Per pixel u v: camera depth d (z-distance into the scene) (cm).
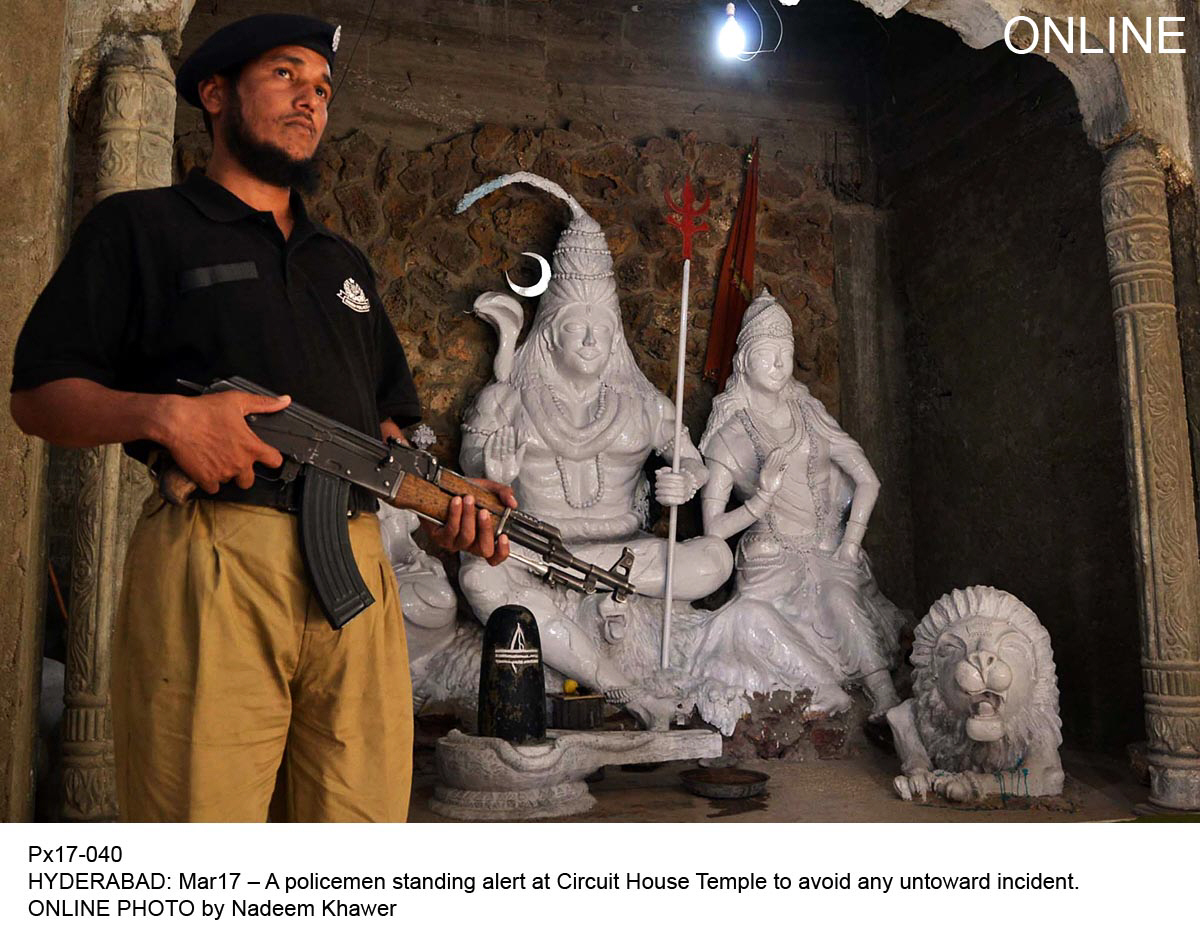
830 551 495
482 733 352
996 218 528
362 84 535
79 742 275
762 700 439
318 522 149
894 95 608
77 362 143
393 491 163
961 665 359
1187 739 355
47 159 263
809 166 604
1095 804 363
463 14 557
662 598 463
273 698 148
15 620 247
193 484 142
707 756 382
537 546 187
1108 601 450
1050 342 490
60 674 352
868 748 445
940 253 569
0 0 264
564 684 418
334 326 162
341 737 153
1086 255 470
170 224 152
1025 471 502
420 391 520
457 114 550
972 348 542
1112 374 452
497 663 352
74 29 277
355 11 538
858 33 614
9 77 263
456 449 521
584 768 359
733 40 535
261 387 148
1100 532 455
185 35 509
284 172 161
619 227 562
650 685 435
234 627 144
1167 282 385
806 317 588
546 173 555
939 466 563
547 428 482
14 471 251
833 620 457
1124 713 438
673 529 449
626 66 583
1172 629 365
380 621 158
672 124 586
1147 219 387
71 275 146
